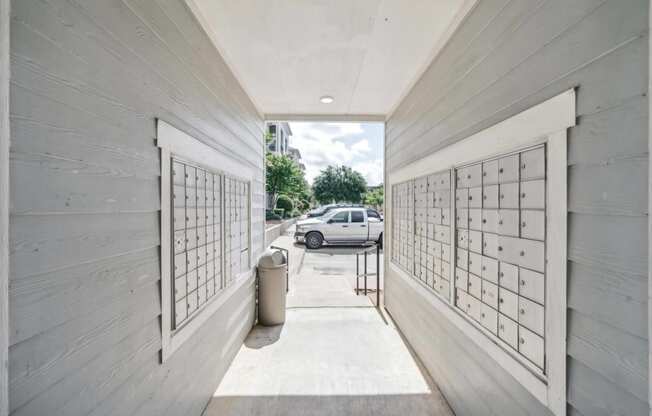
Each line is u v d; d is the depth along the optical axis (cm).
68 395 98
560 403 121
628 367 95
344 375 271
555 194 124
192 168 197
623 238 97
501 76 164
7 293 78
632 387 93
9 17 79
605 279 103
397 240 384
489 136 173
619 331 98
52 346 92
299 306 454
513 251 153
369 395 244
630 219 94
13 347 80
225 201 266
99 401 112
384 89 345
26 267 84
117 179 122
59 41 95
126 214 129
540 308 134
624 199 96
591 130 108
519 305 149
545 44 131
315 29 231
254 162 386
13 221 80
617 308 98
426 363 281
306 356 305
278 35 239
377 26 228
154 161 149
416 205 309
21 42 83
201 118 213
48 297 91
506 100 159
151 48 148
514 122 151
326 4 203
